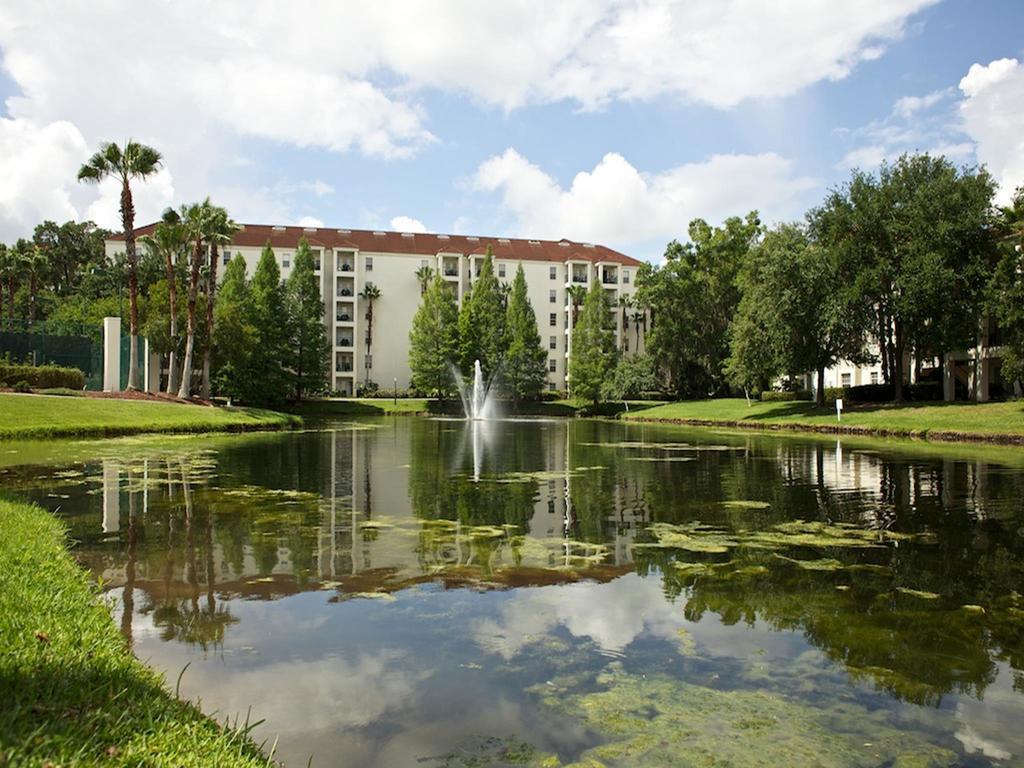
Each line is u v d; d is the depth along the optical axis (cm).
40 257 5766
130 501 928
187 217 3441
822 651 409
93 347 3344
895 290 3375
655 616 472
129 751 239
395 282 7150
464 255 7312
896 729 316
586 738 307
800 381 5597
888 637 432
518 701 342
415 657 397
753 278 3997
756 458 1681
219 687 353
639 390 5516
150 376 3572
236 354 3784
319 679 365
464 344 6050
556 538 722
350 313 6988
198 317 3712
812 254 3472
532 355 6188
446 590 530
